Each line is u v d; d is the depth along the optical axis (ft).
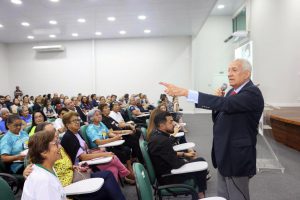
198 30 34.99
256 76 27.81
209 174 11.89
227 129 4.98
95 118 12.03
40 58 40.83
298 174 12.12
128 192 10.41
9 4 22.43
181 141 13.25
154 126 8.91
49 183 4.58
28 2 22.02
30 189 4.49
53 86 40.78
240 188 5.04
